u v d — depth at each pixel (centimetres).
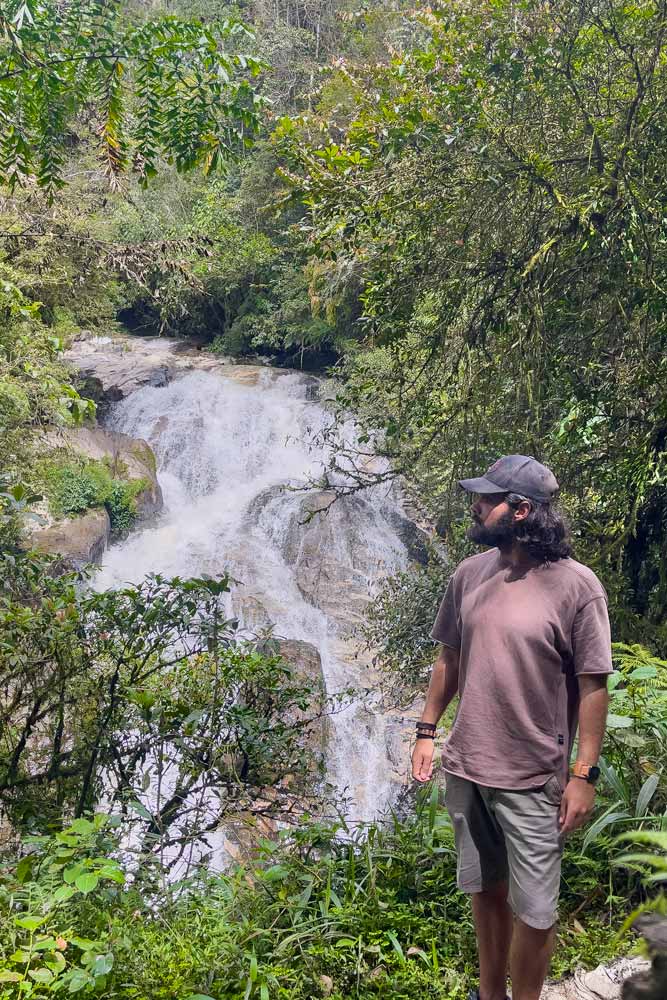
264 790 582
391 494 1852
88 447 2027
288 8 3497
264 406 2384
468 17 656
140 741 473
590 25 664
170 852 500
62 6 648
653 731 332
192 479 2188
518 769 223
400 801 716
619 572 642
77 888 265
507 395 751
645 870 290
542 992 264
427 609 988
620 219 642
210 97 666
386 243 728
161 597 497
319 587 1700
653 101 650
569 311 691
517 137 679
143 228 3002
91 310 2042
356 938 289
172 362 2672
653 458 597
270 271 2967
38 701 471
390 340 764
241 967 273
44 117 700
